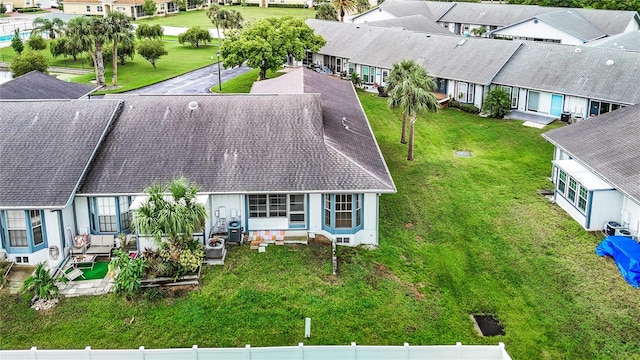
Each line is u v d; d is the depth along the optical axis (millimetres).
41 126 32562
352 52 70750
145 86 70250
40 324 24484
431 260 30547
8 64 85250
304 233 31719
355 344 21953
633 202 31484
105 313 25188
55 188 28719
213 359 21109
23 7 149875
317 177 30828
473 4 100625
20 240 28641
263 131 33594
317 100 35938
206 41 105312
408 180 41312
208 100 35750
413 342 23969
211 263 28922
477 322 25547
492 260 30625
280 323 24828
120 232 30375
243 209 31062
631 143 35438
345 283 27750
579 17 84875
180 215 26312
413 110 44219
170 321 24797
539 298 27250
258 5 162625
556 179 38906
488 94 57500
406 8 101625
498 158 46156
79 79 74875
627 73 52812
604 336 24516
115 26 70062
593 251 31312
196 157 31828
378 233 32875
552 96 55594
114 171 30734
